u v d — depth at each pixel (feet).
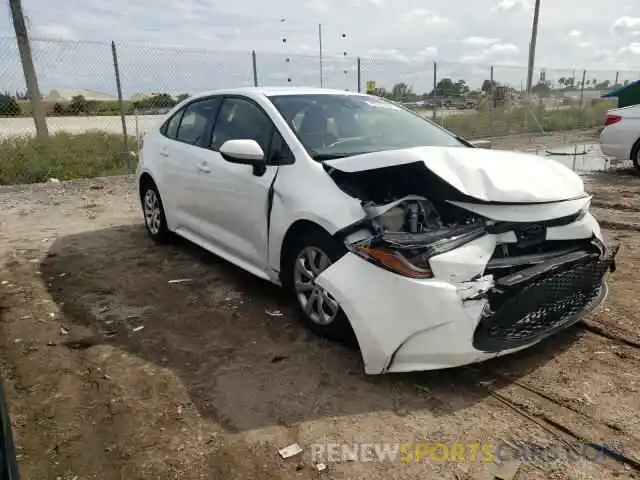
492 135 57.21
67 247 18.44
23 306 13.46
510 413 8.96
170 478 7.62
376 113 14.55
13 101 41.63
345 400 9.39
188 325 12.37
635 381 9.75
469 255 9.12
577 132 61.87
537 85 68.03
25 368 10.53
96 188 29.40
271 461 7.93
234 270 16.01
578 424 8.63
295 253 11.75
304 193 11.10
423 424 8.74
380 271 9.25
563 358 10.61
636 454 7.91
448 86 56.85
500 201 9.59
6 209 24.39
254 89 14.61
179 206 16.49
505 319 9.25
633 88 57.47
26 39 37.73
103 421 8.89
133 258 17.20
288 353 11.02
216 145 14.71
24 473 7.73
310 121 13.04
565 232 10.30
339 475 7.64
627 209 22.95
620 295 13.39
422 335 8.96
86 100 47.44
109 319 12.71
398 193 10.69
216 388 9.80
